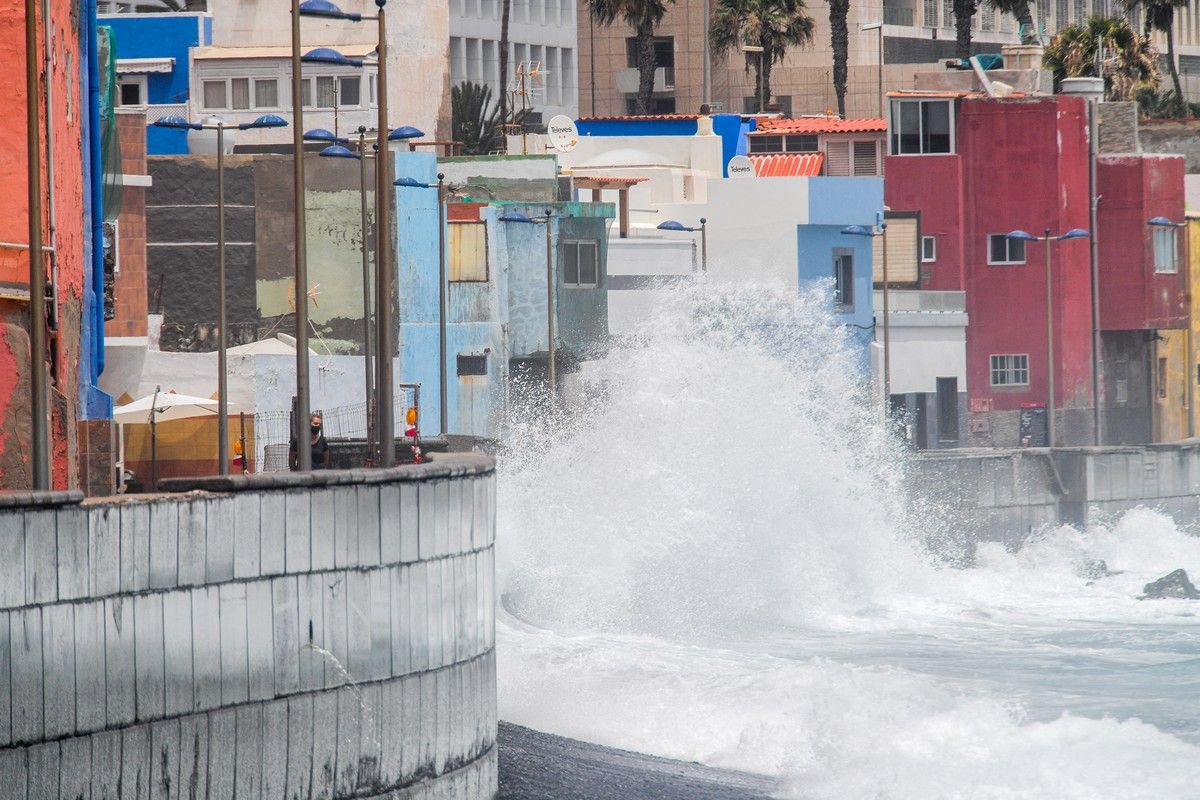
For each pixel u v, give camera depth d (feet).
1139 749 266.77
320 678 181.78
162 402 482.28
